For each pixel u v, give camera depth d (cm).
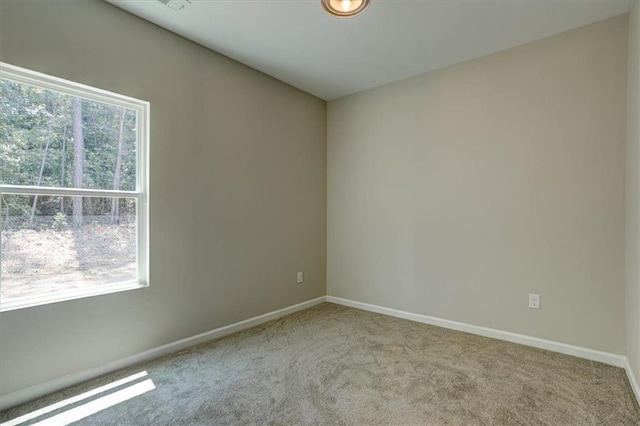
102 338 228
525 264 281
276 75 345
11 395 190
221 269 304
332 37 270
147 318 252
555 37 265
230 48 289
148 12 237
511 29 257
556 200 266
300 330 318
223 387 212
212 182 296
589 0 221
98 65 224
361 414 185
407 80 350
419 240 343
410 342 287
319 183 412
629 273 226
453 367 239
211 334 294
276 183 357
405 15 238
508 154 288
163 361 249
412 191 348
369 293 384
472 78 307
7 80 195
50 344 205
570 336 261
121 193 243
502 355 259
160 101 258
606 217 246
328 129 421
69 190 219
